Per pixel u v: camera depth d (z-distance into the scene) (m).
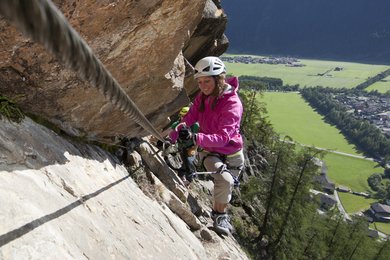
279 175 36.09
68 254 2.03
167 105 5.86
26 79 3.27
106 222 2.95
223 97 4.63
